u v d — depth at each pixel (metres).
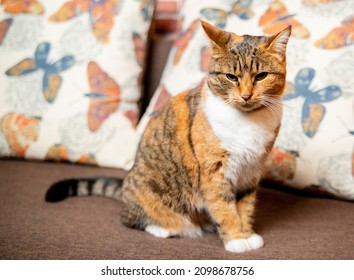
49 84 1.63
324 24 1.38
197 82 1.51
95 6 1.67
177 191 1.19
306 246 1.06
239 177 1.16
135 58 1.68
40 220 1.21
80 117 1.60
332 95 1.31
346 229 1.14
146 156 1.22
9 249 1.03
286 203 1.34
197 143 1.11
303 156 1.33
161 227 1.20
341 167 1.28
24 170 1.59
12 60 1.66
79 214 1.28
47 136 1.61
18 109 1.63
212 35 1.11
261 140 1.11
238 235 1.10
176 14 2.00
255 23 1.49
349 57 1.32
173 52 1.67
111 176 1.49
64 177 1.54
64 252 1.02
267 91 1.09
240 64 1.07
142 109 1.85
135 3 1.67
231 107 1.09
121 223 1.24
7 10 1.71
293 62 1.38
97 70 1.62
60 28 1.67
